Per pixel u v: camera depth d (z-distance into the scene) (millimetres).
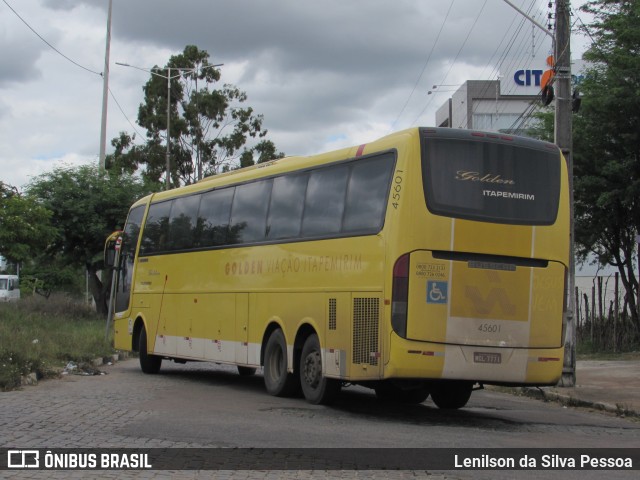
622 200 22281
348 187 12008
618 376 17906
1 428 9531
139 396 13203
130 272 20000
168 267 17938
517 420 12055
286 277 13344
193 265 16781
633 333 24062
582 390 15633
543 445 9281
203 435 9234
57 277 65875
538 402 15180
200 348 16203
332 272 12031
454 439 9383
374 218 11227
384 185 11156
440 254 10742
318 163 12922
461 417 12094
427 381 11266
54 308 36500
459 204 10891
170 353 17438
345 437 9297
